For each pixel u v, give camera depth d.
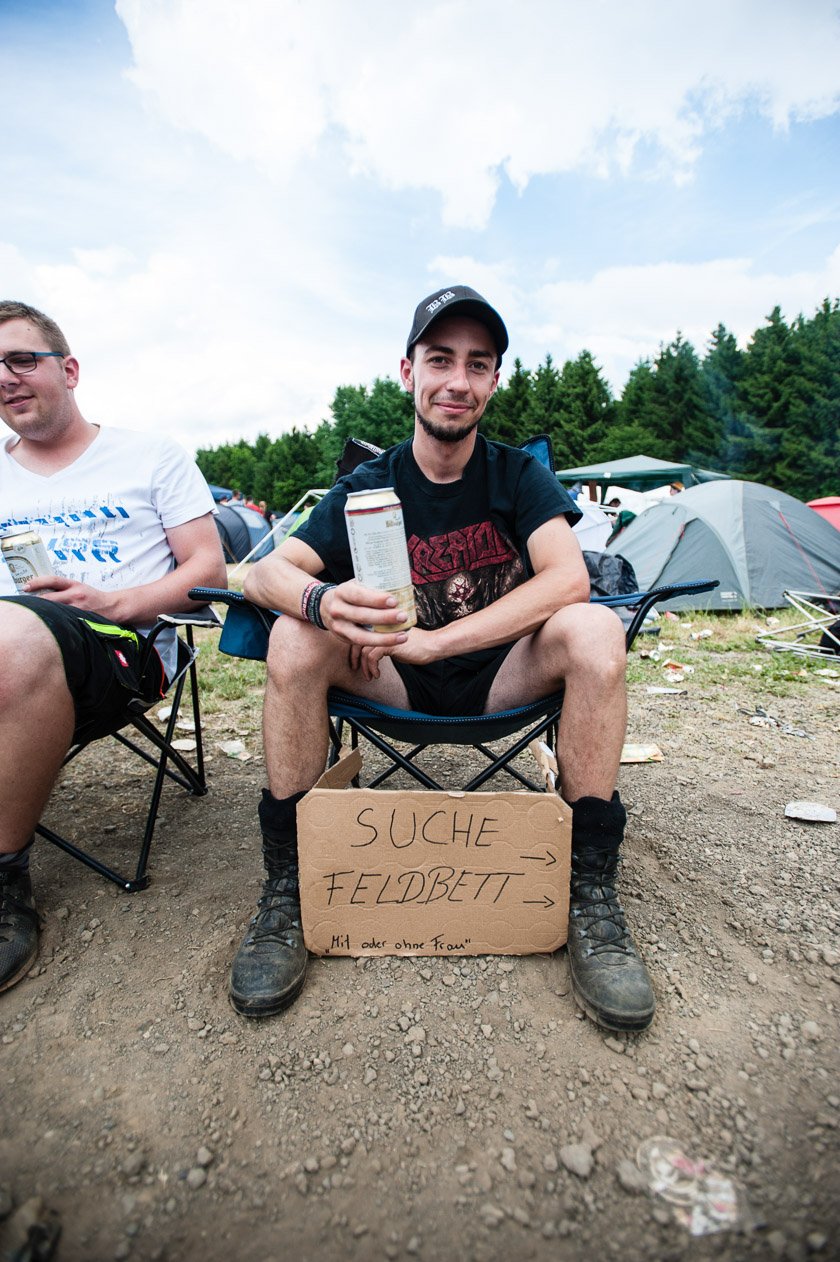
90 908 1.70
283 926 1.45
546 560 1.62
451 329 1.56
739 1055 1.26
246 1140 1.11
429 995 1.41
